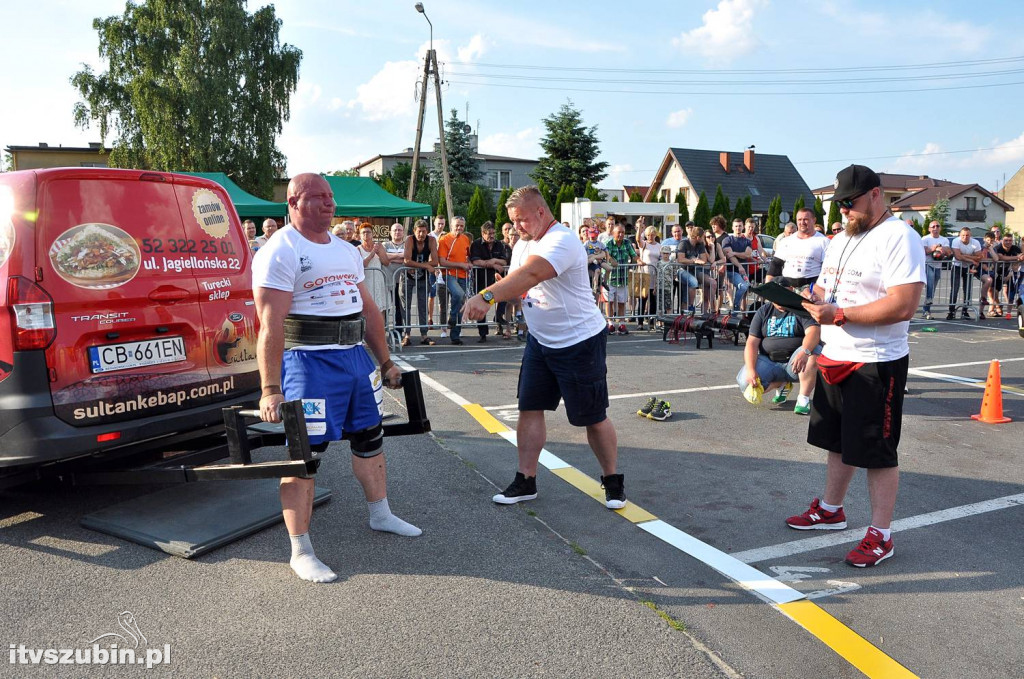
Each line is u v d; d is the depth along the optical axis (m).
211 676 2.48
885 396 3.25
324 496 4.07
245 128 34.59
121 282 3.71
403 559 3.38
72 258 3.54
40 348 3.41
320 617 2.86
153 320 3.84
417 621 2.83
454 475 4.61
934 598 3.04
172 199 4.05
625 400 6.70
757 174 53.78
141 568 3.30
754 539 3.65
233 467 3.23
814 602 3.00
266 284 3.01
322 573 3.17
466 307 3.52
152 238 3.89
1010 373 7.91
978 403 6.53
